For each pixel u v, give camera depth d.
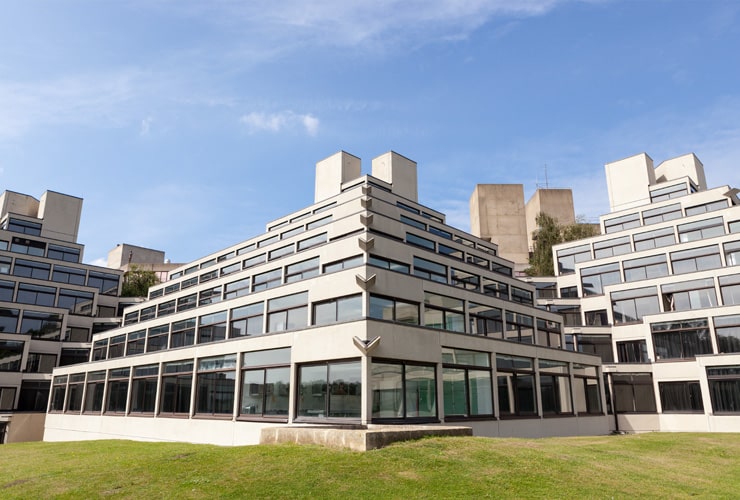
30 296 56.84
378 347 22.52
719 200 45.75
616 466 14.43
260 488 10.87
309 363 24.81
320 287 26.62
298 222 40.25
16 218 62.47
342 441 13.78
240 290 36.22
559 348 34.19
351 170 45.44
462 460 12.91
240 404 27.95
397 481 11.30
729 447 20.28
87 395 42.34
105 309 63.34
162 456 14.57
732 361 35.22
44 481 12.43
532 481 11.81
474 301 30.91
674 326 40.06
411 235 34.78
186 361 32.56
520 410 29.81
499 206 81.44
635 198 53.41
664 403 39.09
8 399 49.66
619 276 46.97
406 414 23.23
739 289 38.84
